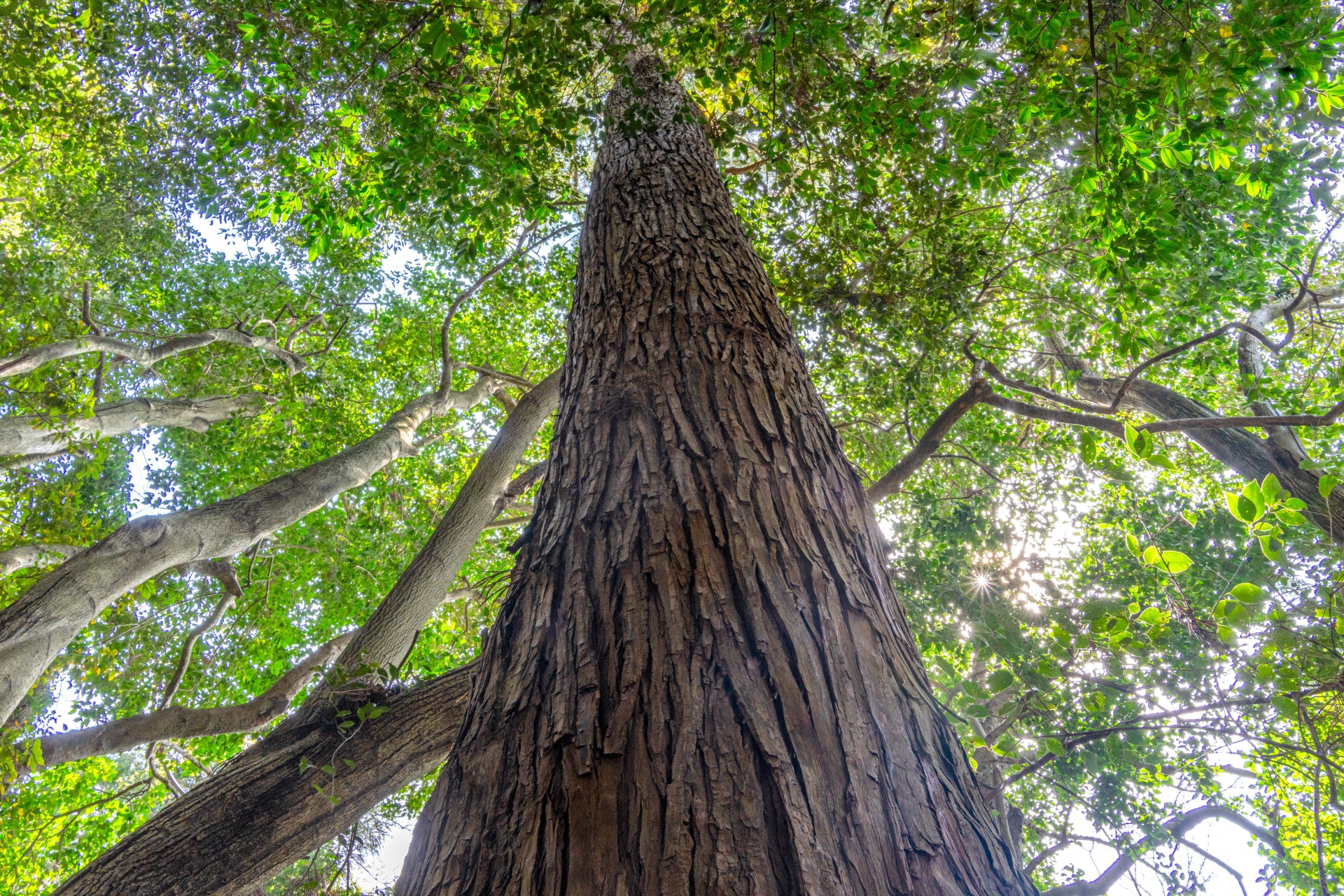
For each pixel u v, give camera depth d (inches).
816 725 44.1
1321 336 291.6
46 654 159.8
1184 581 237.5
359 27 124.0
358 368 507.8
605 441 70.5
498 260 414.0
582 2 116.3
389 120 141.1
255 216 211.5
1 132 345.4
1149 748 202.2
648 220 116.1
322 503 250.7
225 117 167.3
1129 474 287.1
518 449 267.0
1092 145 141.6
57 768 315.3
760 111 171.0
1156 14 115.6
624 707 45.1
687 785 39.9
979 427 294.2
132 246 437.7
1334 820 257.0
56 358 258.2
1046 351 316.2
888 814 40.7
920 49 141.9
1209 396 320.8
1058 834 219.1
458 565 223.8
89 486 398.3
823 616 52.5
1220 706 117.0
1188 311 229.5
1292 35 105.3
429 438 374.3
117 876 111.7
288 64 148.0
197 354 428.1
